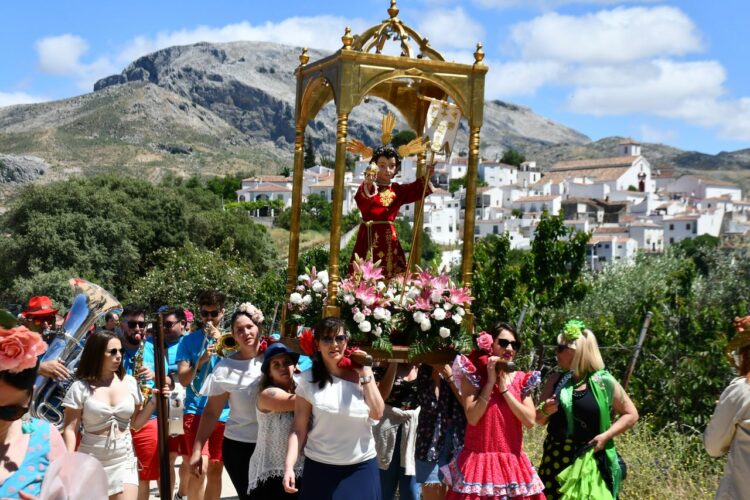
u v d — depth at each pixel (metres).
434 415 6.69
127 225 51.56
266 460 5.90
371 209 7.09
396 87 8.09
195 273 39.34
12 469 3.91
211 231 57.00
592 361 6.33
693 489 8.42
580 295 13.88
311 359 6.06
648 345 12.58
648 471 8.75
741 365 5.89
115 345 6.12
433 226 98.25
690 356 12.39
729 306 16.98
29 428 4.06
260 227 65.62
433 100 7.07
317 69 6.95
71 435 6.02
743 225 130.00
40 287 45.06
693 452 9.70
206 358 7.35
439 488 6.64
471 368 5.93
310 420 5.54
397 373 7.11
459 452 6.15
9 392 3.85
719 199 152.00
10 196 123.56
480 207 127.19
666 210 134.25
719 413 5.72
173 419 7.50
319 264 12.81
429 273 6.67
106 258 50.19
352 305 6.37
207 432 6.39
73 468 4.13
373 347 6.36
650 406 12.05
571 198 139.25
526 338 13.11
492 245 14.23
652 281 19.03
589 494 6.08
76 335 6.90
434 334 6.47
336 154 6.43
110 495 6.10
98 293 7.01
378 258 7.05
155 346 6.06
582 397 6.30
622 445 9.37
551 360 14.05
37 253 48.72
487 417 5.89
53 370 6.29
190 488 7.42
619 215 135.12
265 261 58.47
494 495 5.79
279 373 5.92
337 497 5.41
